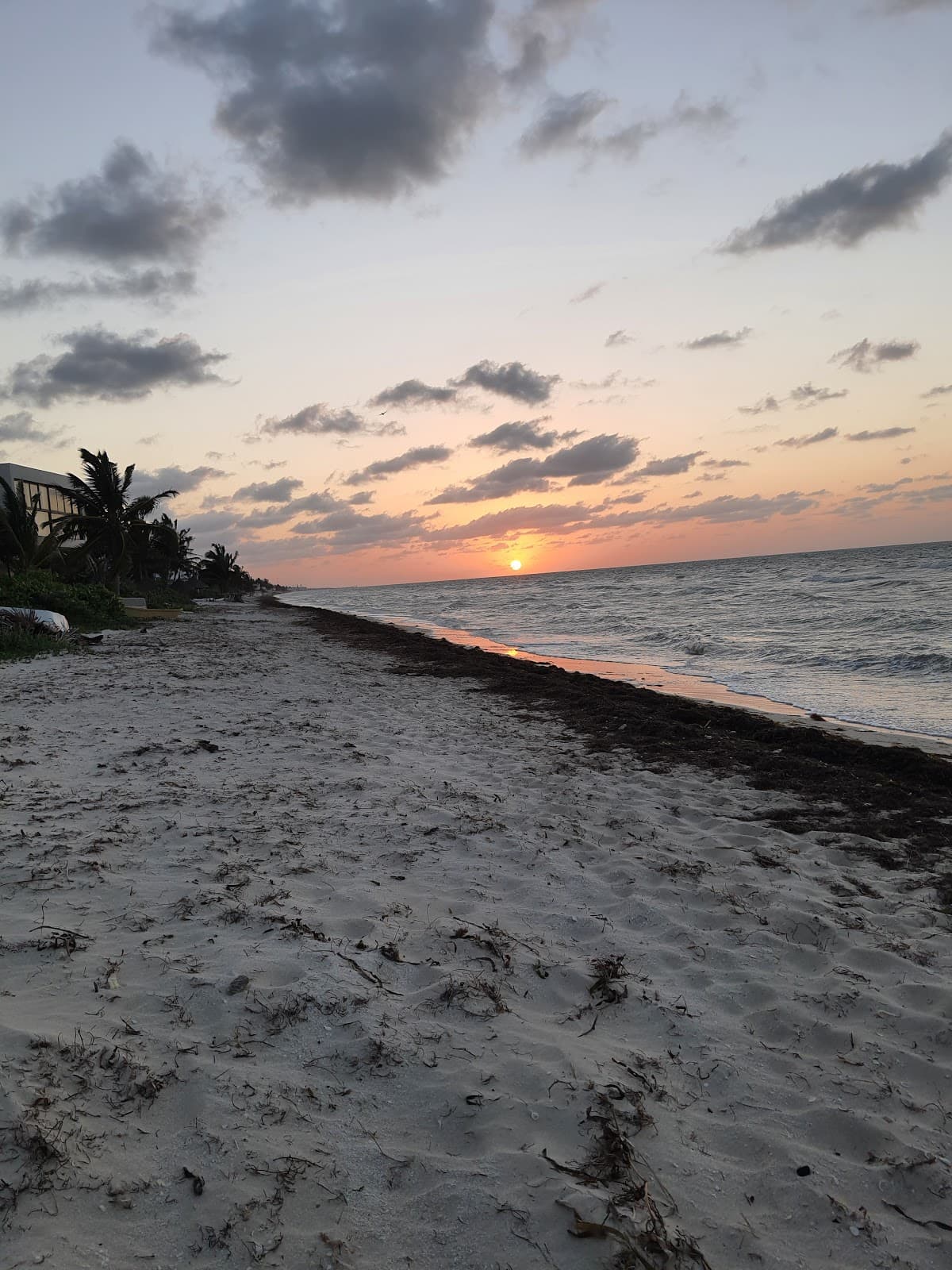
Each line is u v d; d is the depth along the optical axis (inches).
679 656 847.1
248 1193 83.2
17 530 1228.5
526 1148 94.4
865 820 255.4
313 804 241.8
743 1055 119.8
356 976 133.2
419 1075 107.9
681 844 225.9
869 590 1521.9
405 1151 93.0
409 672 719.1
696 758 344.2
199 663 693.9
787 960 152.9
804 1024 128.8
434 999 129.0
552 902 177.9
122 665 633.0
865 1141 100.7
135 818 213.6
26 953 131.6
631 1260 77.9
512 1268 77.0
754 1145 99.1
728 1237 83.7
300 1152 90.6
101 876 169.5
